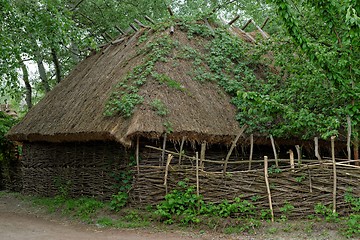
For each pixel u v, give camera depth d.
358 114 8.01
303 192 7.41
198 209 7.72
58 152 11.50
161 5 18.06
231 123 9.14
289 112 8.22
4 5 9.54
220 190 7.71
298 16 9.49
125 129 8.20
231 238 6.91
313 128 8.60
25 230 7.88
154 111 8.38
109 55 12.72
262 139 9.16
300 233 6.86
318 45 8.18
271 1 8.13
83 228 8.00
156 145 8.46
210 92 9.70
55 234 7.46
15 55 10.11
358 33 7.36
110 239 6.97
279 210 7.40
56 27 10.45
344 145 9.90
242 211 7.45
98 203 9.12
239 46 11.23
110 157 9.31
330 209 7.22
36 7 10.20
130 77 9.56
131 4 17.69
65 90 12.85
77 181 10.45
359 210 7.16
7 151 14.42
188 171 7.90
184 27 11.30
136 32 12.38
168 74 9.46
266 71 11.19
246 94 8.18
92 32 17.97
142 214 7.99
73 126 9.89
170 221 7.66
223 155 9.15
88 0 16.98
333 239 6.56
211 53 10.84
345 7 7.80
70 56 18.52
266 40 10.61
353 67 8.16
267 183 7.49
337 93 8.59
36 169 12.64
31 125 12.25
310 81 8.55
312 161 7.57
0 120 15.70
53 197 11.51
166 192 8.00
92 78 11.86
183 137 8.31
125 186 8.60
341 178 7.29
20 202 11.76
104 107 9.22
